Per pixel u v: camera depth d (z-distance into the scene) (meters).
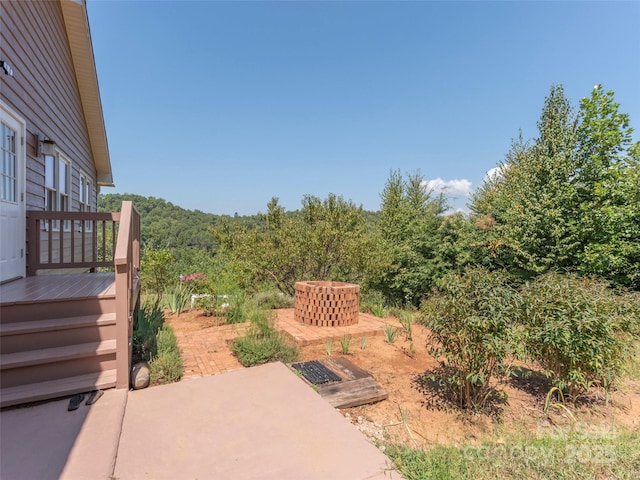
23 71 4.76
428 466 2.12
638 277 8.13
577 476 2.19
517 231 9.19
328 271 9.57
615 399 3.66
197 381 3.25
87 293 3.42
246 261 9.05
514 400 3.49
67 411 2.51
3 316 3.00
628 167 8.45
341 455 2.13
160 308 6.28
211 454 2.10
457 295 3.07
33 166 5.19
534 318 3.29
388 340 5.21
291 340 4.89
